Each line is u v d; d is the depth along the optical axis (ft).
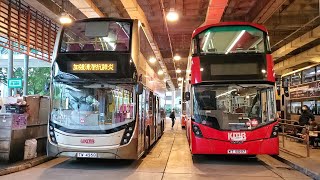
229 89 30.27
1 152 28.04
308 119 45.21
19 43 39.27
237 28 31.22
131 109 27.55
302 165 28.25
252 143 29.04
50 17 44.45
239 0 43.60
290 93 58.70
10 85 38.78
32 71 89.20
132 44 28.19
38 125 32.86
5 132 28.12
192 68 30.63
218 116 29.84
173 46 72.64
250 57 29.91
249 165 30.66
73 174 25.41
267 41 30.55
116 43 28.35
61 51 28.30
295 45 55.52
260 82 29.53
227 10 47.98
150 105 39.78
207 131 29.68
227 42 30.96
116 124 27.02
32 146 30.45
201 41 31.01
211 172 27.07
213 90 30.37
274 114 29.55
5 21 36.52
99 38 28.55
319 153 35.70
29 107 31.19
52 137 27.22
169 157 35.45
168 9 46.52
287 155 34.22
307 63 79.05
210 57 30.30
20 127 29.40
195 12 49.03
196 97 30.50
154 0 43.80
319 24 51.65
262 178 24.77
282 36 61.31
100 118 27.07
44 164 29.96
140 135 30.07
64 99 27.68
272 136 29.19
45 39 46.37
